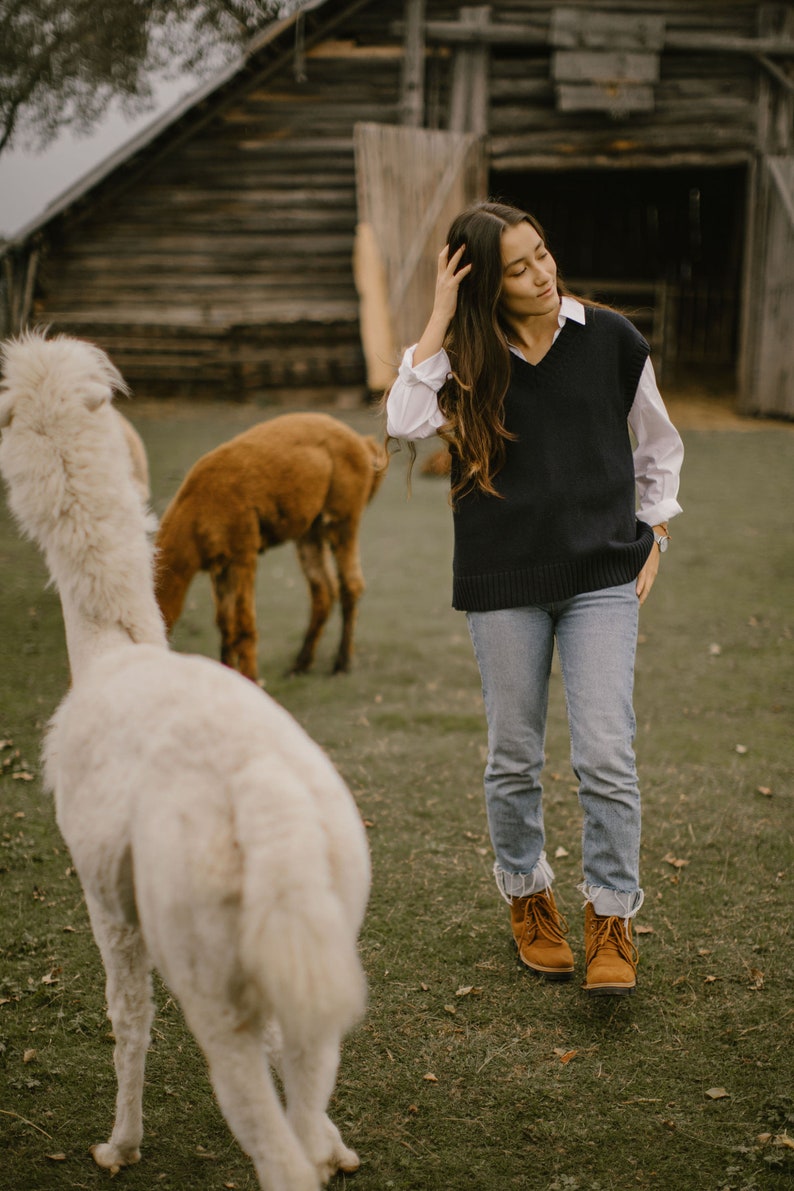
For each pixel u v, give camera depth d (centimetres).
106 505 226
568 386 258
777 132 1370
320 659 593
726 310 1836
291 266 1402
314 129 1383
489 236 245
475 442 256
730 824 387
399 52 1365
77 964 305
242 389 1419
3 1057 266
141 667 201
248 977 165
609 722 266
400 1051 267
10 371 229
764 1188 217
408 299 1341
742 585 710
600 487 262
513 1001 286
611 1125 239
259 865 155
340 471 548
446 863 364
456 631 641
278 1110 168
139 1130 227
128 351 1423
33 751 461
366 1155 232
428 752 461
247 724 177
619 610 267
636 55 1351
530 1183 223
